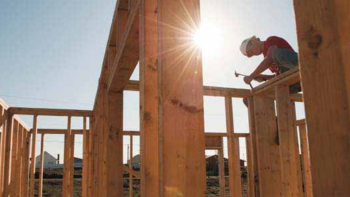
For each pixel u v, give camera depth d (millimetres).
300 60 567
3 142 5012
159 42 1352
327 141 504
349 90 480
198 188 1217
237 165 6438
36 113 5773
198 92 1319
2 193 4949
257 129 4168
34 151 5824
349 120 478
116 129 3604
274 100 4316
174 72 1320
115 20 3010
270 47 3629
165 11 1382
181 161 1229
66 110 6117
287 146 3662
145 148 1587
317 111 526
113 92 3686
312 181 521
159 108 1292
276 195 4051
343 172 477
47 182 14664
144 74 1644
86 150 6332
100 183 4238
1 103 4824
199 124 1284
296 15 582
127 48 2502
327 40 521
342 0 502
